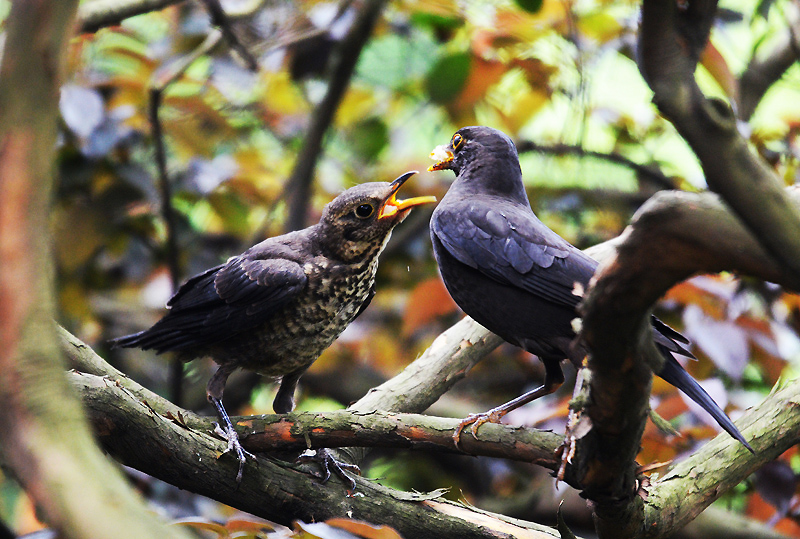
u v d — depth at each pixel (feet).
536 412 24.81
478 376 37.88
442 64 34.55
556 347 19.80
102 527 6.35
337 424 17.84
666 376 17.80
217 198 36.86
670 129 37.78
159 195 34.27
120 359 39.24
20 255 6.68
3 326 6.63
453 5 34.99
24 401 6.64
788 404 19.72
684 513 18.29
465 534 18.62
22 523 25.49
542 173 39.29
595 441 13.04
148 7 29.84
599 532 15.78
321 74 36.40
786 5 28.07
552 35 35.65
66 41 6.79
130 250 35.96
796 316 30.68
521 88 38.04
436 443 17.79
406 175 23.48
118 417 16.20
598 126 40.24
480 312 20.95
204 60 41.24
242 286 22.00
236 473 17.63
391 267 39.34
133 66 36.60
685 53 7.84
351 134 42.37
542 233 20.58
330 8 35.86
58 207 33.37
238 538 13.53
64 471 6.53
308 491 18.31
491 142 23.40
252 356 22.59
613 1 36.50
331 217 22.81
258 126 42.96
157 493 27.76
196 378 37.42
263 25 37.11
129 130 33.68
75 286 34.42
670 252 9.00
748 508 26.84
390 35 41.45
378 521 18.56
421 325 35.94
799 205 7.44
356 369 39.78
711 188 7.64
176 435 17.01
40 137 6.70
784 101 38.27
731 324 25.46
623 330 10.57
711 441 19.75
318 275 22.47
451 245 21.01
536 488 32.12
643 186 38.40
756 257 7.97
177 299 23.16
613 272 9.77
